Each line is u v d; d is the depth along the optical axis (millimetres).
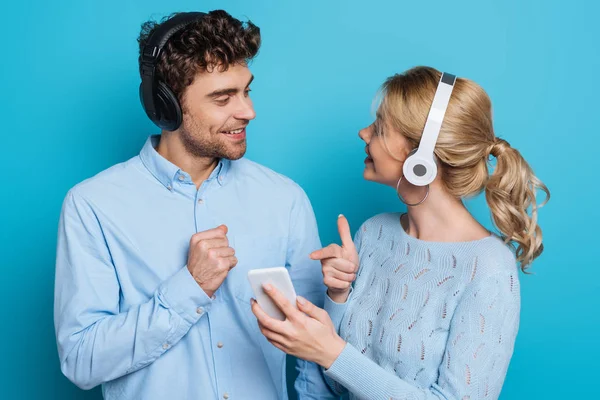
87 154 1930
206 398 1330
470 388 1159
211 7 1924
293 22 1926
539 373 1981
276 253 1440
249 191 1448
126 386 1345
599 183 1913
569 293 1946
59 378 2008
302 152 1972
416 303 1278
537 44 1881
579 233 1929
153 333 1250
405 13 1903
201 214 1387
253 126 1961
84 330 1299
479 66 1903
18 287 1967
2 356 1991
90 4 1889
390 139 1303
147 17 1905
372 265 1429
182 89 1282
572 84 1888
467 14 1889
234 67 1293
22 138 1920
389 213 1498
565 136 1903
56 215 1945
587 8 1859
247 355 1386
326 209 1991
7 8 1883
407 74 1314
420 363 1234
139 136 1930
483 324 1186
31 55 1898
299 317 1141
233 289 1377
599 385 1974
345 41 1924
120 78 1910
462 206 1330
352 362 1178
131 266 1348
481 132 1265
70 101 1912
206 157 1372
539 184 1315
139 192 1380
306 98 1950
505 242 1290
